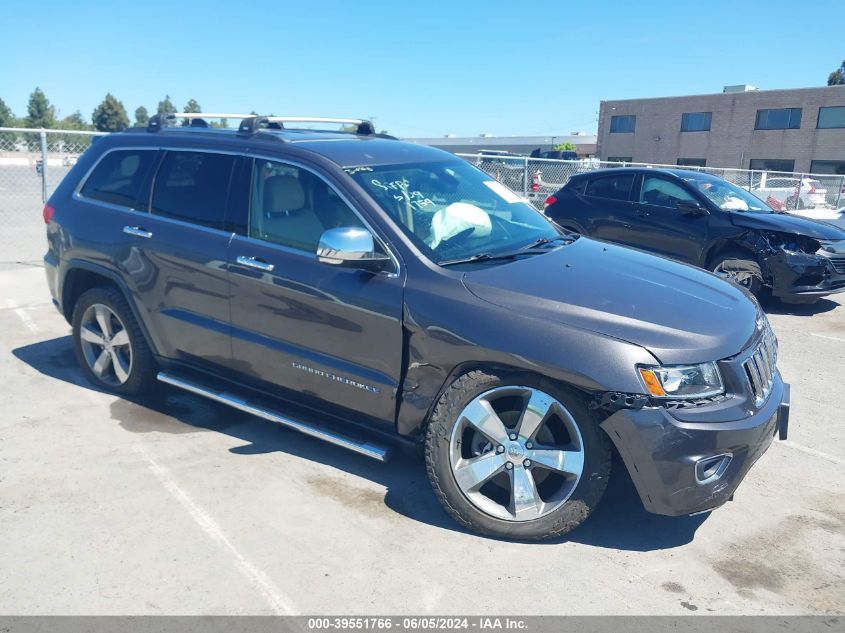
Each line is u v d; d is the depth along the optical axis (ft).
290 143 14.11
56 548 11.04
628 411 10.39
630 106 183.62
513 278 11.88
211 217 14.51
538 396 10.98
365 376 12.45
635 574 10.70
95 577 10.37
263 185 13.99
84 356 17.40
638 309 11.21
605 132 189.67
